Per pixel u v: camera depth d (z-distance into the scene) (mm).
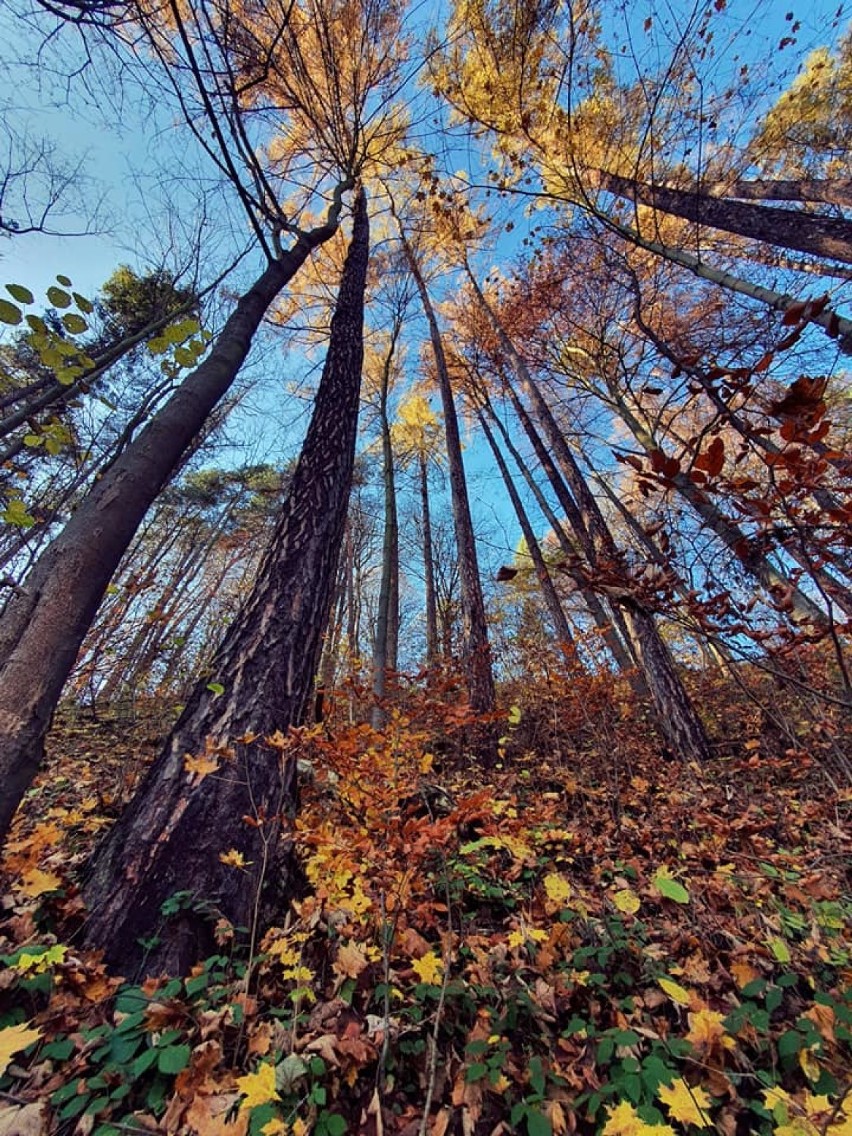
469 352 9188
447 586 11570
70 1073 1048
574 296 4559
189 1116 936
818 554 918
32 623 1214
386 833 1561
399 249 7938
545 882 1644
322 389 3594
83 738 3953
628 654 6730
